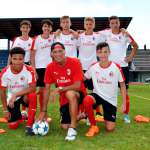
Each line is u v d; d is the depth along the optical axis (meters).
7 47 34.59
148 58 42.00
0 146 5.43
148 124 7.47
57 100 12.28
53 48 6.25
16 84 6.66
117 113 9.18
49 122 7.58
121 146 5.48
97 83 6.68
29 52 8.58
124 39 8.09
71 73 6.39
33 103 6.32
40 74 8.23
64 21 8.23
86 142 5.73
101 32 8.31
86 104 6.28
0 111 9.59
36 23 27.16
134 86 27.12
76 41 8.37
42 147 5.38
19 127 7.00
